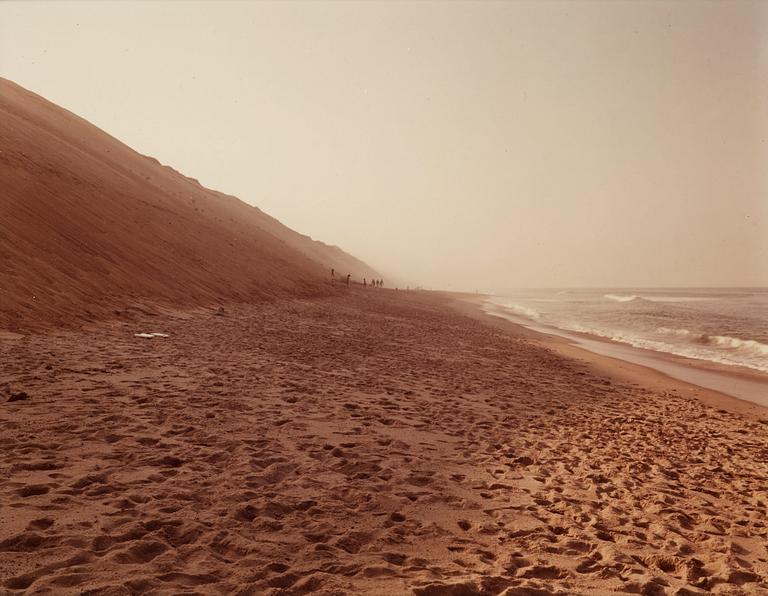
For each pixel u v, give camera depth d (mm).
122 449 4992
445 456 6066
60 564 2973
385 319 25469
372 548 3684
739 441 8406
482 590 3184
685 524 4824
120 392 6840
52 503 3744
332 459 5453
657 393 12445
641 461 6801
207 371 8711
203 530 3621
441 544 3881
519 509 4754
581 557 3871
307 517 4047
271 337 13742
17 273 11414
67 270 13375
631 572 3652
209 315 16375
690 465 6840
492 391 10492
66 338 9758
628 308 53125
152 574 2979
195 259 23344
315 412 7152
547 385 12070
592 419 9062
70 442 4992
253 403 7160
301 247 105812
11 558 2980
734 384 14312
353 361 11758
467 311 44344
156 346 10352
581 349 20828
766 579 3785
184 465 4809
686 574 3775
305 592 2990
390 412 7742
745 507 5438
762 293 144250
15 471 4234
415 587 3092
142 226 22469
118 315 12750
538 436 7512
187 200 49938
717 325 33188
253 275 28453
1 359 7676
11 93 45438
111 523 3553
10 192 15109
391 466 5453
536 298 87875
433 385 10297
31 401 6012
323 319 20953
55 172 20656
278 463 5113
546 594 3211
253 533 3686
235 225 52250
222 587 2949
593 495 5332
